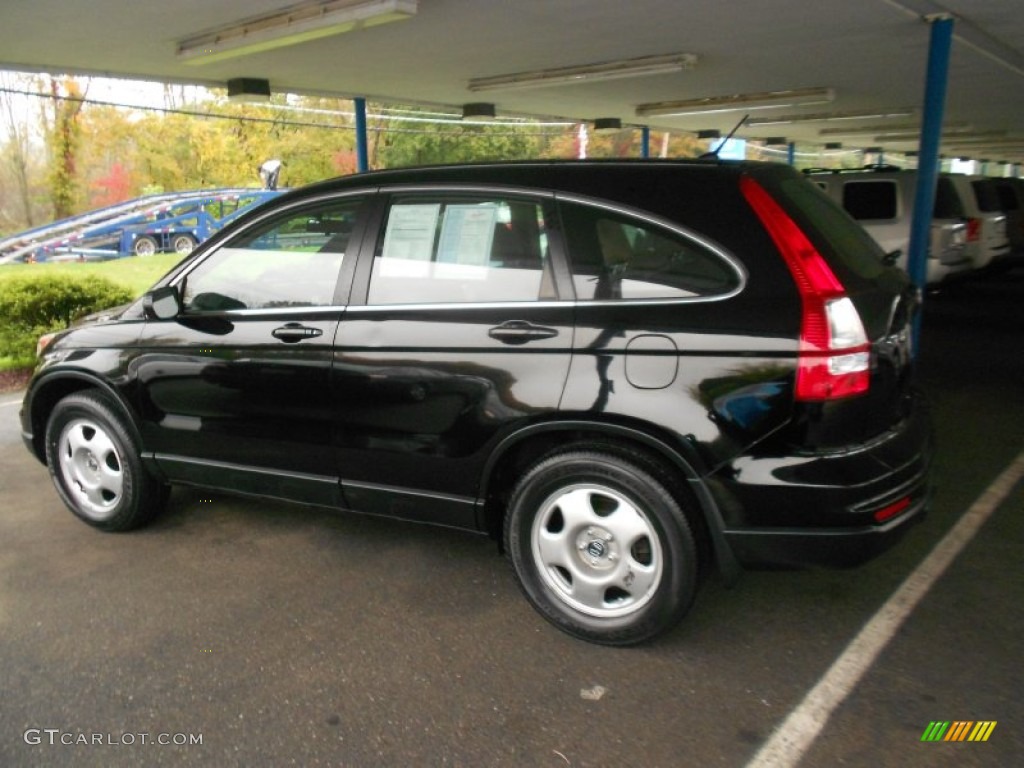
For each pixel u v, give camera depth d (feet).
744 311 9.14
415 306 10.96
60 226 87.25
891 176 33.88
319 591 11.88
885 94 37.58
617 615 10.15
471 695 9.37
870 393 9.23
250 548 13.39
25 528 14.42
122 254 89.25
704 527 9.76
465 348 10.48
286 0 18.97
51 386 14.37
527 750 8.44
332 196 11.91
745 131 58.29
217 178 112.78
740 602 11.32
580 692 9.37
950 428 19.40
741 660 9.93
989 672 9.55
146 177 110.42
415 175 11.46
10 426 21.50
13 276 30.91
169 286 12.84
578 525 10.19
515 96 36.99
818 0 19.33
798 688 9.35
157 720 9.02
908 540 13.12
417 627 10.85
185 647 10.44
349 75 30.37
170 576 12.42
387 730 8.79
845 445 9.06
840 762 8.13
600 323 9.77
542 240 10.33
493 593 11.76
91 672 9.93
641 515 9.77
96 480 14.06
